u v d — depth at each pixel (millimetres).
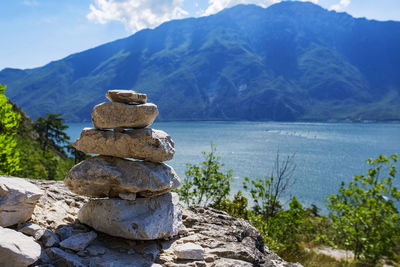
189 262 4195
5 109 7758
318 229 18844
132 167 4734
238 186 58125
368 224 12164
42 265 3412
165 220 4848
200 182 10742
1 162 7188
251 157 119250
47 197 6105
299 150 147375
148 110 4641
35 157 29656
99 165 4684
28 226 4125
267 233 10086
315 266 10461
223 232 5465
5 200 4016
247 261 4641
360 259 13023
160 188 4785
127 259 4055
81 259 3822
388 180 12414
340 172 94125
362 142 194250
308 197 60562
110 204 4578
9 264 3236
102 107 4703
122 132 4738
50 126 49656
